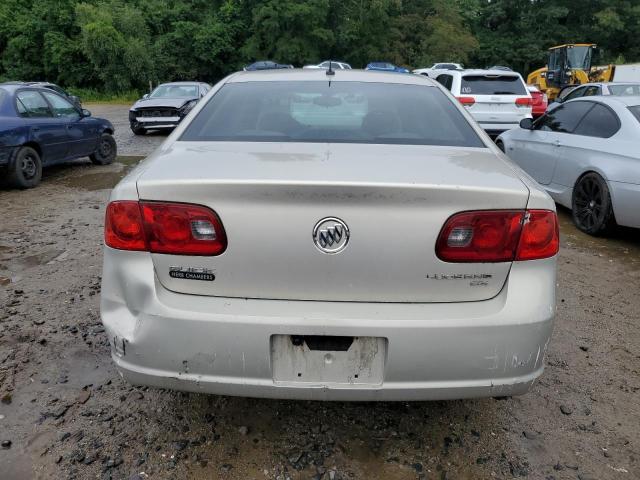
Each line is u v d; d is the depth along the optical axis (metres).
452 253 1.97
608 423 2.64
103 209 6.73
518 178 2.14
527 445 2.47
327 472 2.29
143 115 14.63
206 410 2.67
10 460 2.31
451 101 3.06
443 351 1.98
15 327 3.48
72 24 41.25
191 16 44.75
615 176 5.30
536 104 15.10
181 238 1.98
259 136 2.60
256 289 1.99
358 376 2.03
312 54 41.88
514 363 2.03
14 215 6.42
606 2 54.09
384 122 2.75
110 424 2.56
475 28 56.03
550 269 2.10
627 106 5.66
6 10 41.84
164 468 2.29
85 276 4.37
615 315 3.85
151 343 2.03
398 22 46.12
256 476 2.26
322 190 1.90
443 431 2.56
